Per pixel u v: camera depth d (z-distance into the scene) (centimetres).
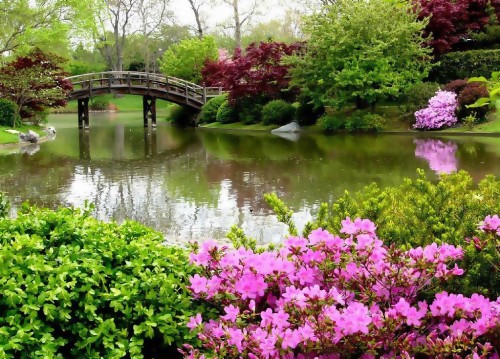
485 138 1759
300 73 2362
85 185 1034
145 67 5731
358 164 1247
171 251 302
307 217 729
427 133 1984
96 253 284
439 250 241
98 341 253
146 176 1147
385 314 210
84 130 2656
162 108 5316
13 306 245
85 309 251
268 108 2534
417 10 2227
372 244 244
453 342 203
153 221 730
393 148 1555
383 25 2177
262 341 201
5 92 2125
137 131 2600
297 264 253
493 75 248
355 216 343
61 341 248
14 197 909
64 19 2375
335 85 2220
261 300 246
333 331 201
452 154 1370
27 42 2275
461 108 1986
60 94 2211
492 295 277
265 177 1100
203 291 245
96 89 2642
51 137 2228
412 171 1113
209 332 226
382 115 2217
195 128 2786
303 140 1927
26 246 281
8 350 234
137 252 295
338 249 244
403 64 2238
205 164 1330
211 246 257
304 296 216
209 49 4238
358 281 238
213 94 3117
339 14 2347
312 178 1070
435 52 2453
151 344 275
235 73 2639
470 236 313
